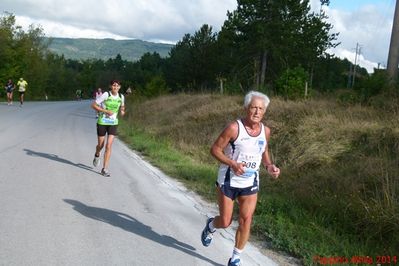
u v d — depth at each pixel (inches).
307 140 437.7
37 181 308.5
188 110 805.2
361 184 294.4
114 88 355.6
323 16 1391.5
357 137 406.3
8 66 1777.8
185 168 414.0
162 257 193.9
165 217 255.6
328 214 269.3
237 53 1418.6
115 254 191.5
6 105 1120.2
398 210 243.6
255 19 1316.4
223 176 180.2
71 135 602.5
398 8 607.8
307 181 336.2
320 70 1547.7
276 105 575.5
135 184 335.6
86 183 318.7
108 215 247.1
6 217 226.1
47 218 230.4
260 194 321.1
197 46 1531.7
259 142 174.6
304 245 217.9
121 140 638.5
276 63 1380.4
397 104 464.4
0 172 326.3
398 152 344.2
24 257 179.6
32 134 566.9
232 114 655.1
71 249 192.1
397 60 609.0
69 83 3467.0
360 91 560.1
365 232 241.1
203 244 205.0
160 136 667.4
